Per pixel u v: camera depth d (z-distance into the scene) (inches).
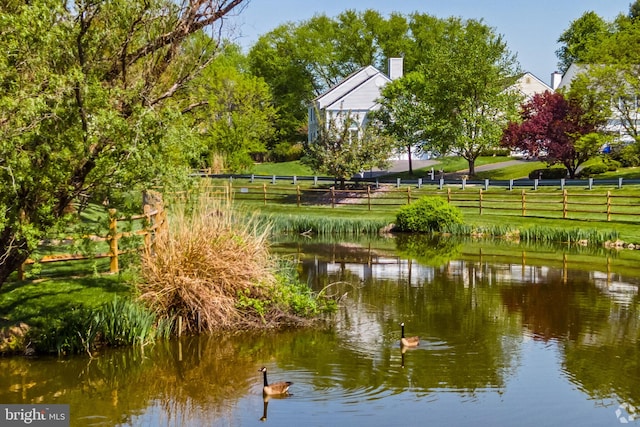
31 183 344.8
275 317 528.7
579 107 1772.9
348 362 435.5
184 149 390.0
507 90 2158.0
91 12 357.1
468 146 2000.5
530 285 708.0
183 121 385.7
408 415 346.3
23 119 330.3
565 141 1797.5
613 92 1673.2
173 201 426.3
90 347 454.0
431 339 490.9
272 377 406.0
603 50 1674.5
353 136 1679.4
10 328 450.0
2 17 315.3
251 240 549.3
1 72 323.3
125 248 477.7
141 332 470.0
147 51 390.3
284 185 1849.2
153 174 377.4
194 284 494.0
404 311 581.0
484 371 418.6
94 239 573.6
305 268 823.1
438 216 1240.2
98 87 345.4
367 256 936.9
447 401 365.7
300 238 1162.0
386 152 1674.5
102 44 373.1
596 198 1403.8
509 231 1175.0
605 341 487.2
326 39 3422.7
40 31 324.5
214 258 510.3
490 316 562.6
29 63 331.0
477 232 1207.6
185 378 405.4
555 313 574.9
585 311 583.2
